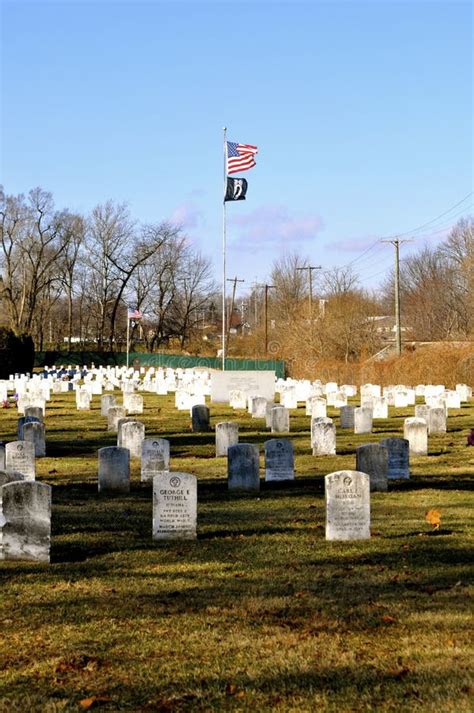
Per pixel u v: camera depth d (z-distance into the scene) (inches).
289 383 2277.3
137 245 4237.2
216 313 5536.4
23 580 483.8
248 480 802.8
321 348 3147.1
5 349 3221.0
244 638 386.0
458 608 422.6
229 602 439.8
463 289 3654.0
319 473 912.3
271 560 524.7
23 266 3929.6
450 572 490.0
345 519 577.3
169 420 1552.7
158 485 585.9
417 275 4453.7
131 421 1062.4
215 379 1946.4
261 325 4520.2
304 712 311.6
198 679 342.0
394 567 503.2
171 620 412.8
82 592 461.1
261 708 315.6
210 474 910.4
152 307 4365.2
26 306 4197.8
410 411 1715.1
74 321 5270.7
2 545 524.4
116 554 542.6
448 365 2340.1
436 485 833.5
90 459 1049.5
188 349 4468.5
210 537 592.4
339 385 2603.3
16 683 342.0
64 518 665.6
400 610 420.8
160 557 535.5
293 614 418.9
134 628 402.6
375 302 4266.7
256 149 2149.4
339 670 347.9
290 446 859.4
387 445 869.2
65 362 4116.6
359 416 1310.3
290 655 364.2
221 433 1060.5
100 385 2249.0
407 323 4160.9
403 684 332.5
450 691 323.3
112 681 341.7
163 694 329.1
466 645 370.9
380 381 2501.2
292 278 4665.4
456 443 1186.0
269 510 697.6
